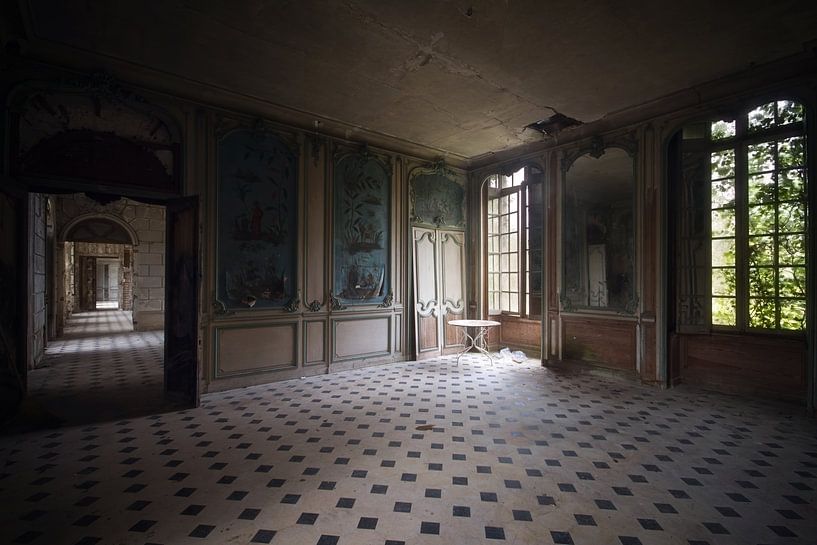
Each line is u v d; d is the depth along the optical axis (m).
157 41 4.34
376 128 6.76
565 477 3.21
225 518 2.64
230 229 5.75
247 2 3.72
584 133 6.71
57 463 3.43
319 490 3.00
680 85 5.26
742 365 5.46
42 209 8.41
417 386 5.90
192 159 5.45
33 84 4.44
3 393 4.20
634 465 3.43
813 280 4.65
